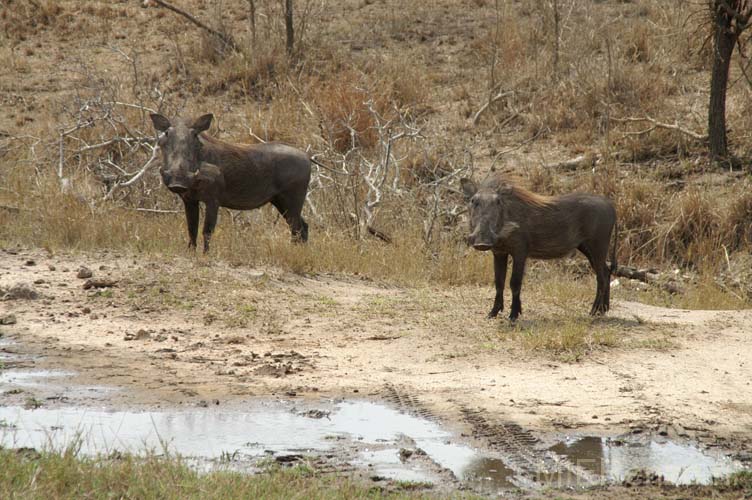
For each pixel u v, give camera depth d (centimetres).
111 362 1458
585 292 2180
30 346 1529
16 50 4259
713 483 1034
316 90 3656
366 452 1109
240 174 2197
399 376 1440
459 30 4388
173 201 2767
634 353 1595
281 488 939
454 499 948
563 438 1179
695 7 3975
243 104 3812
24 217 2427
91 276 1928
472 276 2272
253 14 4138
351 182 2817
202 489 897
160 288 1873
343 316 1808
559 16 4159
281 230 2609
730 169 3150
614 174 3162
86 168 2945
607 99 3538
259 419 1220
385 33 4347
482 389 1375
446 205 3048
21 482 879
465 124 3638
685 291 2531
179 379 1384
